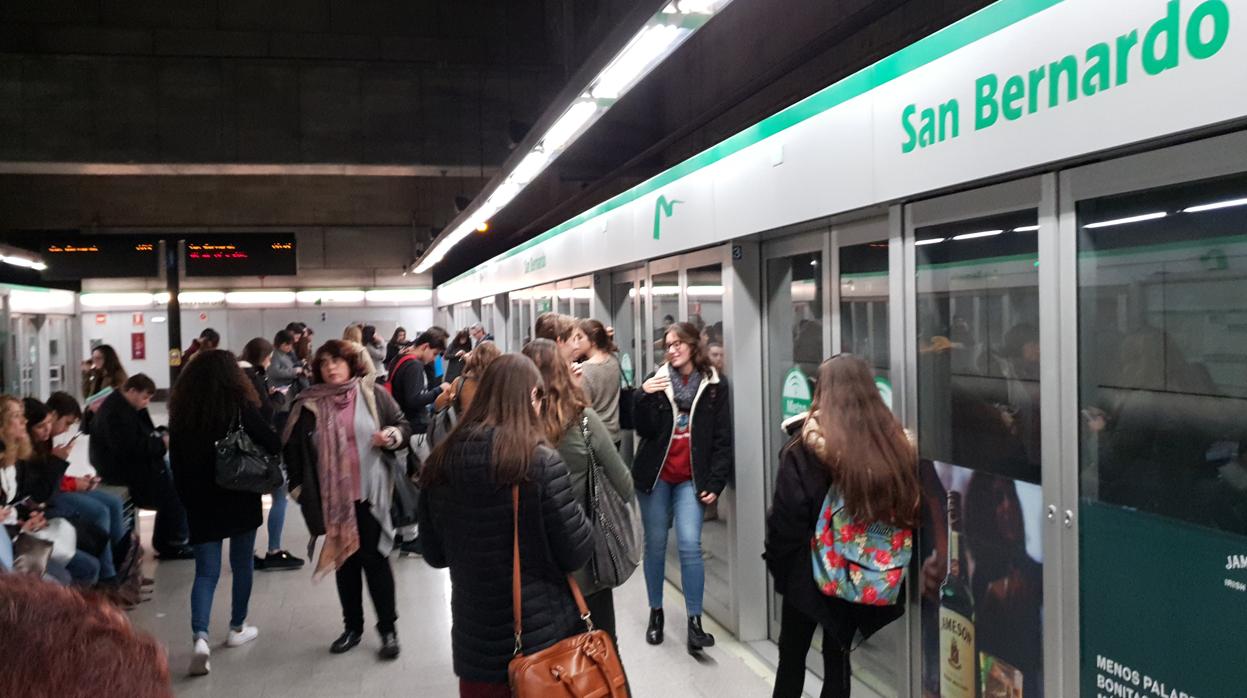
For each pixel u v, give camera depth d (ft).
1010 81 7.22
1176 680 6.23
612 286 22.29
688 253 16.06
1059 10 6.66
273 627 15.20
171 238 52.01
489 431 7.69
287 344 26.50
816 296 12.52
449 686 12.54
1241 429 5.81
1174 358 6.30
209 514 13.20
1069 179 7.09
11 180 51.96
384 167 30.55
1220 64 5.34
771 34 20.80
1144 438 6.55
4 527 11.75
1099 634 6.91
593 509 9.04
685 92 26.96
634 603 15.88
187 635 14.84
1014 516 7.85
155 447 18.47
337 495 13.12
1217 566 5.92
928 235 9.05
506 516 7.58
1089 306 7.06
